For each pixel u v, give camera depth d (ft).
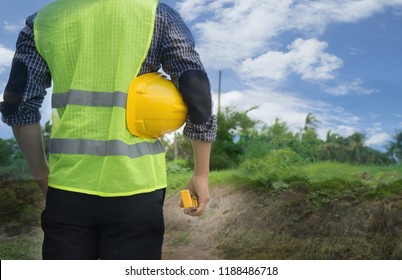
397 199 29.99
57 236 8.37
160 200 8.68
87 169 8.27
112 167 8.12
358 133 50.93
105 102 8.21
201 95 8.33
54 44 8.43
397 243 27.17
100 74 8.25
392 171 36.96
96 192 8.19
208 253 31.07
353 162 49.11
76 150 8.28
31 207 36.60
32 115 8.65
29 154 9.11
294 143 50.03
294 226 31.14
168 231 35.94
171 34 8.38
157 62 8.54
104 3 8.31
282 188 35.63
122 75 8.16
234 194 37.55
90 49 8.27
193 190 9.52
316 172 40.27
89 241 8.46
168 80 8.67
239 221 33.65
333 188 33.55
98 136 8.23
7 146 41.04
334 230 29.55
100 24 8.27
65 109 8.41
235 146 54.13
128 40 8.16
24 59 8.55
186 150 60.13
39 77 8.63
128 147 8.27
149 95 8.24
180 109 8.46
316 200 32.45
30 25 8.74
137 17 8.21
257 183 37.52
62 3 8.63
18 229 34.58
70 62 8.38
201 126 8.55
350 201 31.17
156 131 8.48
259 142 50.14
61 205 8.32
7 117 8.56
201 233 34.22
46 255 8.52
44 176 9.64
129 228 8.27
